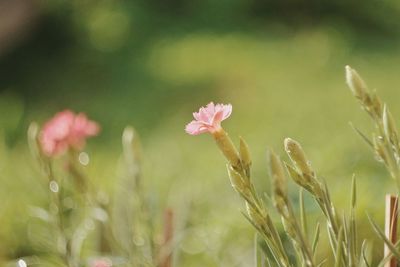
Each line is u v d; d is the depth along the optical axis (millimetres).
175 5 12820
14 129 7336
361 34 12602
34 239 3600
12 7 10711
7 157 5793
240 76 10344
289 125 7707
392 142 1783
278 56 11250
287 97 9227
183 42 11789
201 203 4504
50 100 9859
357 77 1825
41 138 2805
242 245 3727
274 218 3443
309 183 1729
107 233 2852
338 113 7984
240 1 13008
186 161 6430
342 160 4980
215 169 5973
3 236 3971
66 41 11094
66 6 11133
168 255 2709
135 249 2703
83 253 3203
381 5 13000
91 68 10734
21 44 10805
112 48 11305
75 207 3014
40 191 4387
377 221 3541
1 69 10547
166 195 4918
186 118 8969
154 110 9289
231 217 4082
